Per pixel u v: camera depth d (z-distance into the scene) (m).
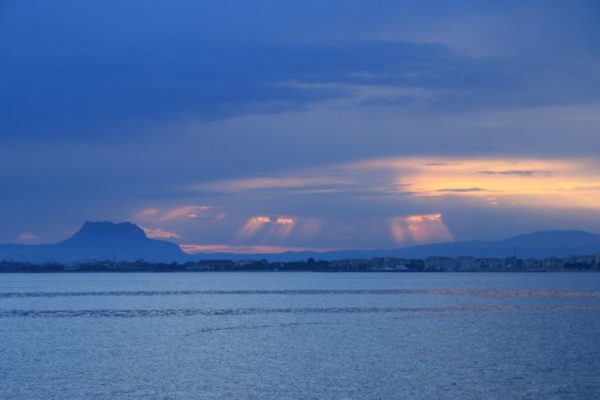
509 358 83.44
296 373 73.31
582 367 77.31
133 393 64.31
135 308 176.50
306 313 154.38
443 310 162.75
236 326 124.12
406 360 81.88
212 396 63.03
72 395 63.69
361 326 122.25
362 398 62.31
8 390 65.81
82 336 109.06
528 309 166.75
